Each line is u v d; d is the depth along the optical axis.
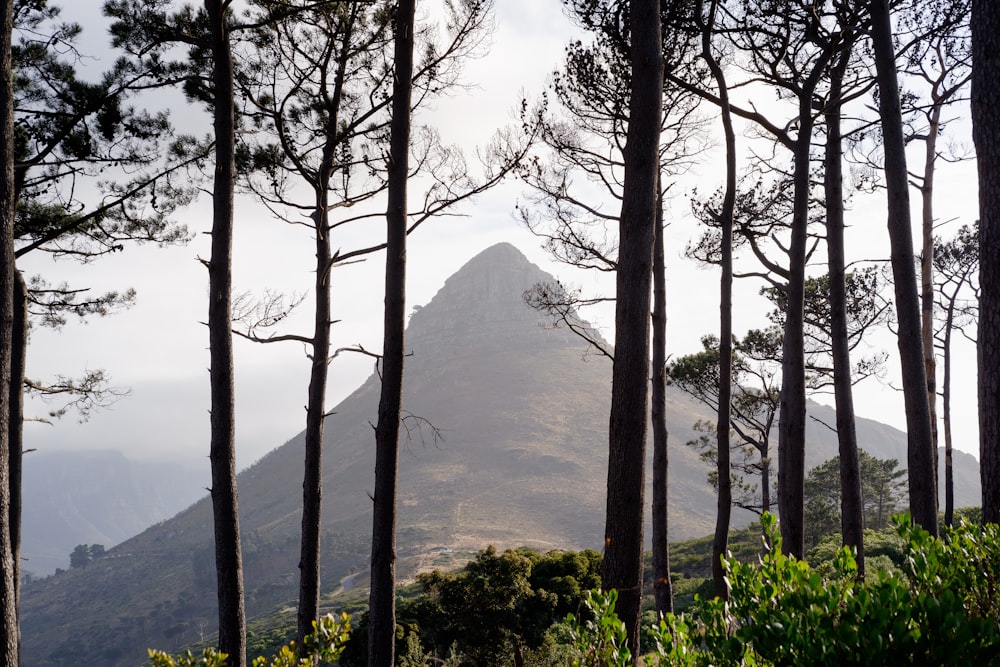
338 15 11.59
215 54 9.98
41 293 15.40
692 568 41.06
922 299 16.44
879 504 62.28
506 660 15.98
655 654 3.85
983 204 6.08
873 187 14.69
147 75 12.03
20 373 12.34
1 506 6.86
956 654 2.82
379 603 9.17
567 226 12.72
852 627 2.95
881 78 10.05
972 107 6.25
